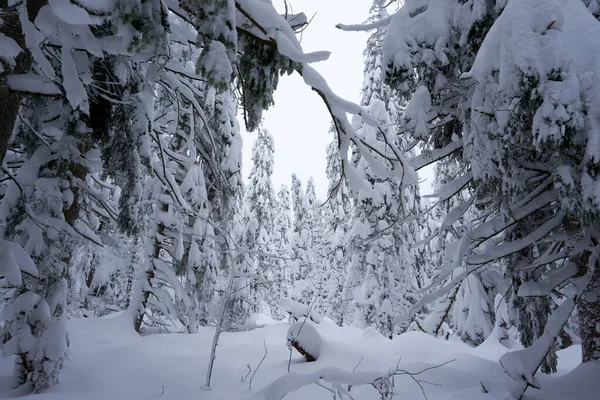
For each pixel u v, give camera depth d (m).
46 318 5.46
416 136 6.71
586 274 5.43
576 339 11.50
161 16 2.79
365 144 4.10
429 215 21.94
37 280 5.61
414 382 6.12
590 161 4.38
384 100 16.30
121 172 6.52
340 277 26.77
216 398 5.38
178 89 6.59
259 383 6.07
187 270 11.69
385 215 15.45
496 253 6.18
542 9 5.00
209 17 3.04
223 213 12.34
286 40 3.46
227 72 3.01
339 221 28.20
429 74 6.69
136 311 10.60
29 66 3.32
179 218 10.92
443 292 6.75
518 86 5.00
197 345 9.02
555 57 4.70
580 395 5.02
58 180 5.96
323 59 3.45
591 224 4.61
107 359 7.19
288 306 10.86
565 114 4.48
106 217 9.70
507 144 5.32
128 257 15.75
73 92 2.47
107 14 2.37
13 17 3.01
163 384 6.05
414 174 4.16
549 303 7.11
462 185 6.98
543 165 5.65
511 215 5.89
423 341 9.08
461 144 7.16
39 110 5.86
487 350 10.30
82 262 13.37
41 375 5.31
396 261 15.63
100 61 5.29
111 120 6.20
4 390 5.49
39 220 5.33
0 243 3.39
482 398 4.97
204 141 11.59
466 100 6.33
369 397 5.57
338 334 11.20
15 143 6.49
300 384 3.98
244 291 14.24
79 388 5.55
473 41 6.50
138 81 6.21
